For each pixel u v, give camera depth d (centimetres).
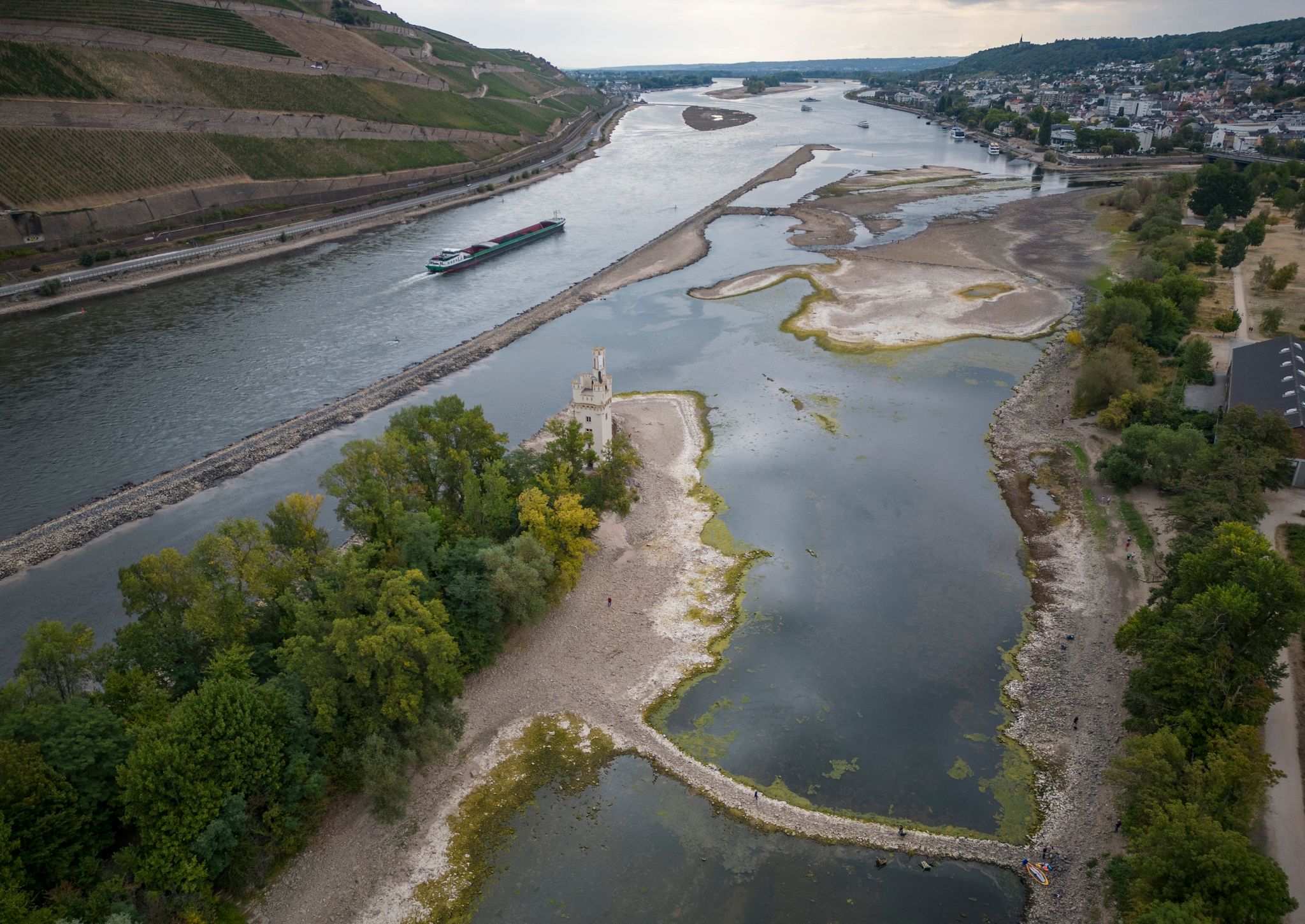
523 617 8088
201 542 7225
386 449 8956
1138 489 10900
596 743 7350
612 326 18100
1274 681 6706
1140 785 5931
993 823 6494
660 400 14275
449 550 8206
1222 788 5544
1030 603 9106
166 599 6981
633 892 5994
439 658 6731
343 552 9650
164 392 14600
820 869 6141
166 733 5669
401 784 6356
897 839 6356
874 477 11769
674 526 10675
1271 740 6706
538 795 6838
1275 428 10419
